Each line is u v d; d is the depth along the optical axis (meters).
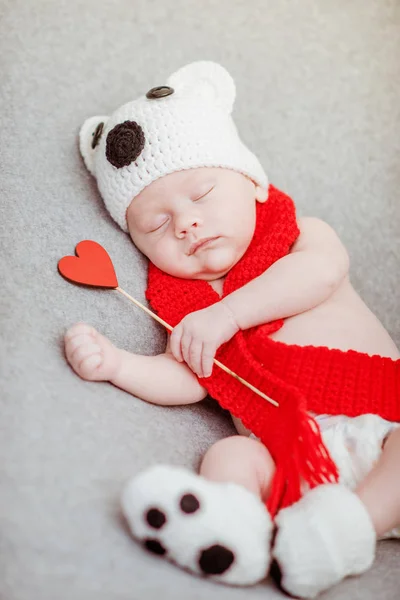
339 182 1.48
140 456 0.91
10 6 1.37
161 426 1.02
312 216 1.46
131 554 0.78
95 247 1.17
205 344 1.09
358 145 1.50
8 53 1.34
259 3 1.50
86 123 1.32
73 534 0.76
